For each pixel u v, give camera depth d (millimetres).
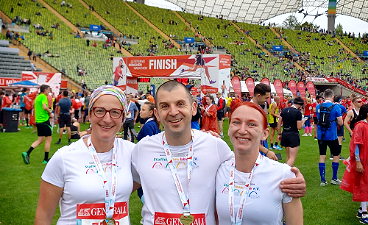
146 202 2131
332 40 58594
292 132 5613
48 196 2094
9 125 12938
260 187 1906
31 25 34844
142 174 2162
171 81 2104
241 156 1961
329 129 6082
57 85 19172
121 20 46250
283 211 1958
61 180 2094
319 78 39688
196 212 2043
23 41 31516
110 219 2086
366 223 4328
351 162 4410
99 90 2156
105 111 2113
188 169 2080
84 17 42500
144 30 45969
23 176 6500
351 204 5113
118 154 2250
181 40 47219
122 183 2156
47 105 7512
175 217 2037
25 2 39438
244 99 23219
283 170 1923
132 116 9812
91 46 35719
